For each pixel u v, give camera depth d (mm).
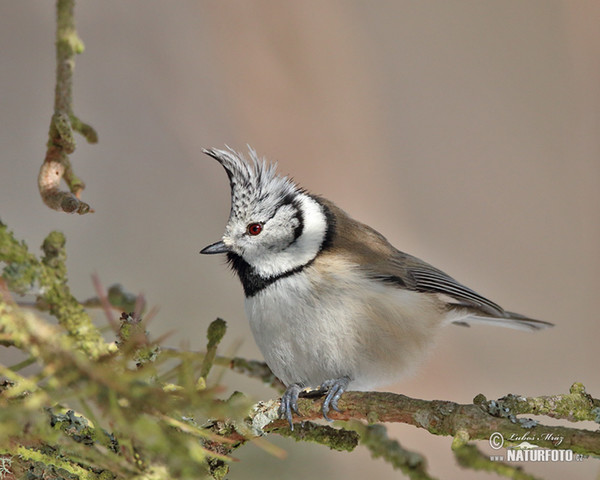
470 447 4500
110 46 13344
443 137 13734
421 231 13250
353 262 6820
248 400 3715
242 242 6977
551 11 14047
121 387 3135
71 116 4703
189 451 3404
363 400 4840
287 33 13461
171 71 13359
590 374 11953
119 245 12109
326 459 7926
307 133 13203
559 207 13297
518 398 4551
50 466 4379
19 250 3553
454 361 11633
